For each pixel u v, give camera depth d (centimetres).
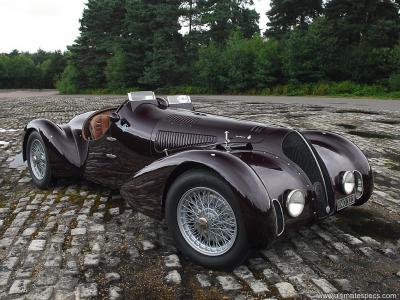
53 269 329
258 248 312
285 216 334
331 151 425
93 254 356
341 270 332
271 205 307
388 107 1700
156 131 442
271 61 3753
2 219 443
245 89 3875
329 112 1500
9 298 288
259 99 2506
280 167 356
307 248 371
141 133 451
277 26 5175
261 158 359
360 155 431
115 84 5141
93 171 511
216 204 327
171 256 353
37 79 8300
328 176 383
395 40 3541
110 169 491
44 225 423
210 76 4081
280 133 379
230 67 3938
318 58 3462
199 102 2197
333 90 3158
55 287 303
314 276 322
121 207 476
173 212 345
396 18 3681
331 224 427
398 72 3095
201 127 418
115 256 353
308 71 3491
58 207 479
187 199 341
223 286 306
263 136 384
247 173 312
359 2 3562
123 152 472
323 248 371
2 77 8125
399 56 3162
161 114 454
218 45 4550
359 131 1034
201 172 329
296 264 341
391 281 317
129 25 5028
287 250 367
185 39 4866
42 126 538
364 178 421
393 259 352
